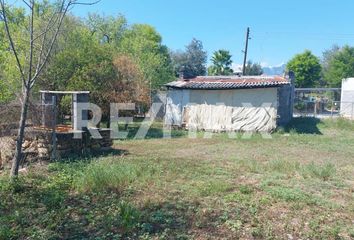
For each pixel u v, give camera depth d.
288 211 5.50
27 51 14.08
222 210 5.44
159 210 5.41
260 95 17.30
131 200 5.89
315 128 17.98
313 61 46.38
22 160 8.70
